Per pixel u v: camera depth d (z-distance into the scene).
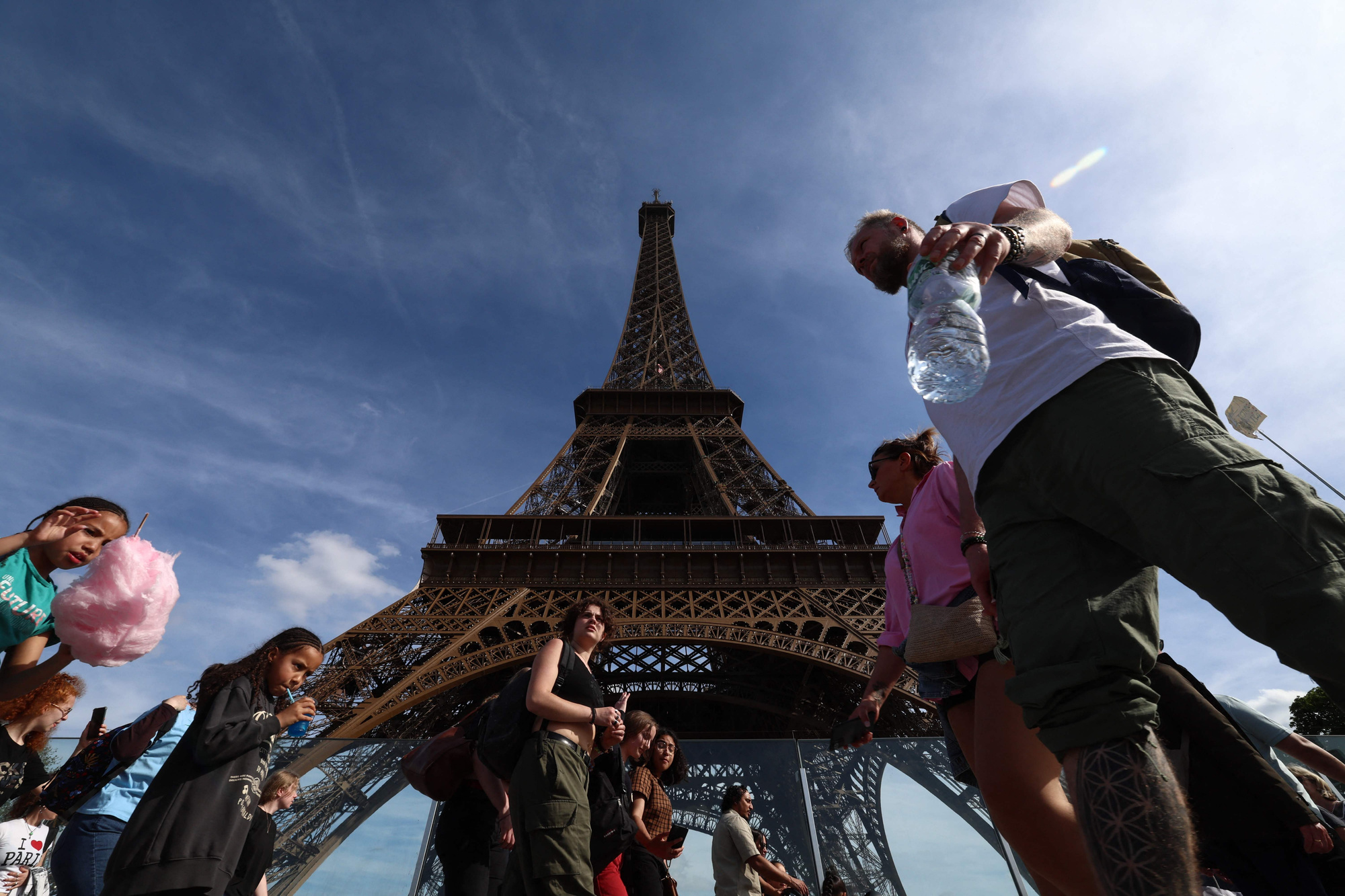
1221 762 5.35
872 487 7.13
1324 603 2.22
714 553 51.78
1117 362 3.06
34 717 8.38
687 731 57.19
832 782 11.64
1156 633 2.86
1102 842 2.54
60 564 7.05
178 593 6.57
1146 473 2.71
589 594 49.03
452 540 54.31
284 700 7.12
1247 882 5.53
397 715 41.03
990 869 10.55
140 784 8.33
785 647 42.25
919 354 2.99
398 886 11.02
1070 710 2.74
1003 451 3.31
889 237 4.21
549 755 6.18
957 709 5.39
